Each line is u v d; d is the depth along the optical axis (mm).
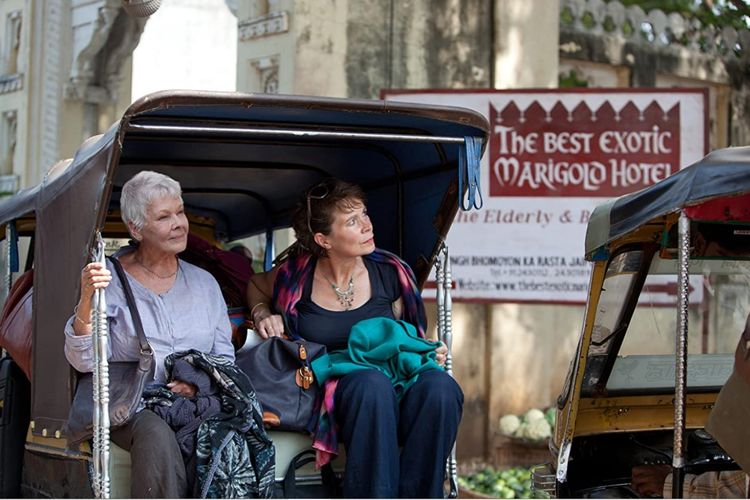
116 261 3928
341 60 7590
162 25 12008
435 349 4020
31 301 4527
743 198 3824
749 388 3564
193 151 4508
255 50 7723
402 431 3830
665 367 4543
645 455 4613
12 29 8664
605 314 4375
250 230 5789
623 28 8859
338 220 4078
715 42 9328
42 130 8336
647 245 4270
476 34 8180
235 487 3547
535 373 8266
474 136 4023
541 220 7410
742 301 4820
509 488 7234
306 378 3898
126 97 8625
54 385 3943
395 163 4582
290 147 4523
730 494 3936
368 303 4191
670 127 7355
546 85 8328
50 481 4070
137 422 3543
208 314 4031
